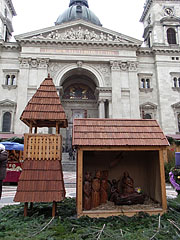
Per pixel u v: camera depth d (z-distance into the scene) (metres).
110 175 9.80
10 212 8.27
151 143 7.95
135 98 40.62
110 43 41.94
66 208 8.69
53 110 8.38
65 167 29.81
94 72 42.00
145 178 9.89
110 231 6.17
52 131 38.22
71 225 6.60
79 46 41.91
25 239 5.47
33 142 7.91
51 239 5.61
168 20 47.00
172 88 42.56
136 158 10.08
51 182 7.36
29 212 8.02
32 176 7.43
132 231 6.38
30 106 8.37
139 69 43.97
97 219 7.18
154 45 44.19
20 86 39.28
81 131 8.18
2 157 8.30
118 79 41.22
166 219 7.18
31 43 41.03
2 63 41.47
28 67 40.16
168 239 5.77
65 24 42.34
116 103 40.06
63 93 47.38
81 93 50.00
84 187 7.95
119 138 8.05
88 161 9.66
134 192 8.71
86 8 58.28
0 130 39.00
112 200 8.65
